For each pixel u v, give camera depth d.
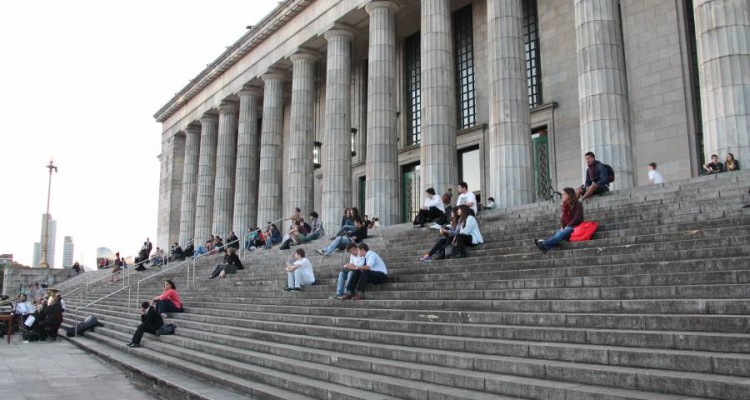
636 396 5.33
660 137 19.58
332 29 26.84
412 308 10.52
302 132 28.97
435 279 11.72
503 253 12.12
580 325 7.58
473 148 26.16
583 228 11.15
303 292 14.41
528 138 18.94
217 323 14.55
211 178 39.22
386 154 23.39
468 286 10.61
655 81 19.92
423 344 8.60
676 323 6.68
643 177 19.84
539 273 10.01
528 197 18.39
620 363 6.27
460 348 8.04
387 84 23.92
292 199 28.53
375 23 24.42
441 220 15.93
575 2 17.17
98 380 11.26
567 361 6.74
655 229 10.41
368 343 9.34
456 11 27.45
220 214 36.09
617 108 16.05
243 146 34.12
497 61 19.30
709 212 10.20
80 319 22.53
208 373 10.24
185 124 42.44
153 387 10.46
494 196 18.64
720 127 13.20
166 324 15.38
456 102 27.00
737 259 7.71
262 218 30.81
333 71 26.66
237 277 19.88
